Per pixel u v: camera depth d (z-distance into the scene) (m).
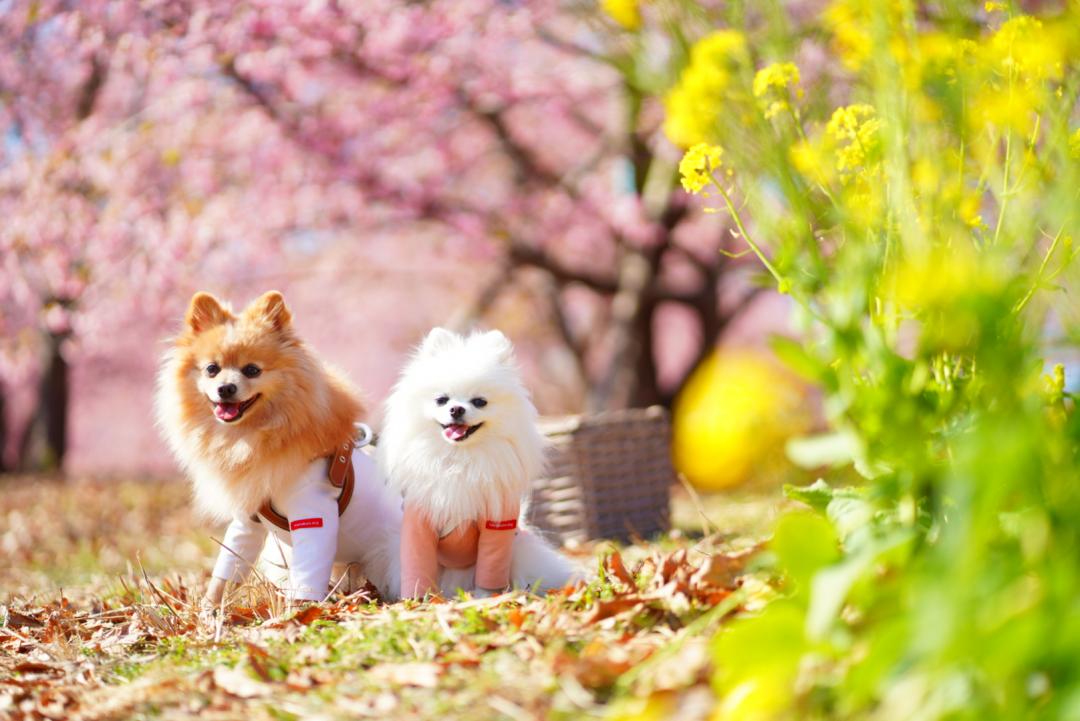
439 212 14.30
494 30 12.38
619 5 2.79
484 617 3.30
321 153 13.13
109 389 24.69
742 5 2.70
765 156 2.68
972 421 2.63
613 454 7.39
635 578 3.91
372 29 12.12
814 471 10.59
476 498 4.38
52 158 12.53
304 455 4.53
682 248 16.28
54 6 11.76
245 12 11.53
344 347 23.06
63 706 3.04
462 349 4.62
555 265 14.90
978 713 2.04
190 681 3.08
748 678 2.27
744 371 14.17
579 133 17.52
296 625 3.73
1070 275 2.52
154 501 13.01
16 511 12.45
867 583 2.48
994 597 2.15
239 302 16.61
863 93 2.98
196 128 13.21
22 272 13.42
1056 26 2.48
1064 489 2.27
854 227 2.61
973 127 2.66
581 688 2.63
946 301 2.23
